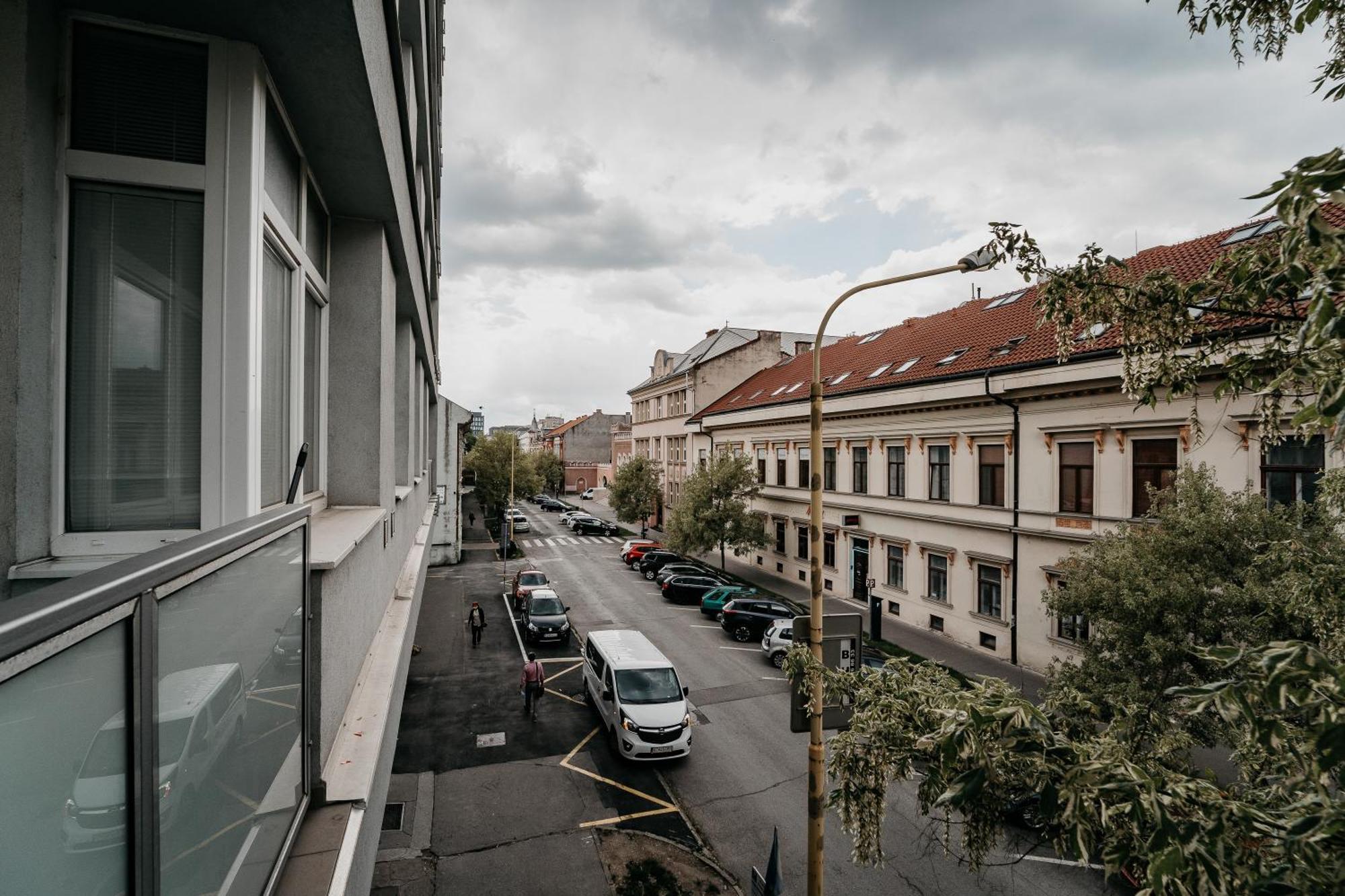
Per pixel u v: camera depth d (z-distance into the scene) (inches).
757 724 603.2
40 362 95.6
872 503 957.2
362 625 167.8
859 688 178.5
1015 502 713.6
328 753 120.4
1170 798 97.2
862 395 949.2
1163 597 358.0
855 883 379.2
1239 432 510.9
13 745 36.1
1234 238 652.7
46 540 96.7
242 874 73.4
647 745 509.0
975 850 136.6
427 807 455.2
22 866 37.0
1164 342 162.7
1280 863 86.1
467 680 710.5
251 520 78.5
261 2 104.9
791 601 1036.5
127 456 104.9
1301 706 89.4
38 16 95.0
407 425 375.9
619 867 392.5
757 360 1717.5
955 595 803.4
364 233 205.2
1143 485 592.1
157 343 108.0
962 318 1031.0
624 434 2679.6
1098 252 163.3
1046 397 675.4
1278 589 307.6
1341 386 87.7
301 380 156.7
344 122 147.6
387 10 161.8
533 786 483.8
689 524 1198.9
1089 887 375.6
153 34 107.4
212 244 109.9
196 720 60.3
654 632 908.6
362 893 114.4
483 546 1736.0
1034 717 112.7
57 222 99.5
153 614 51.4
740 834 427.8
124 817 47.4
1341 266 85.4
